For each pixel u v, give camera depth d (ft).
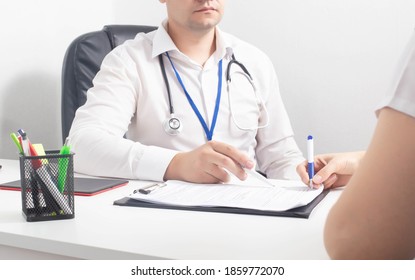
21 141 3.06
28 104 6.72
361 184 1.87
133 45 5.68
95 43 6.53
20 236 2.79
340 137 7.89
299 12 7.88
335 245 1.95
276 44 8.04
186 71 5.56
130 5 8.52
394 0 7.44
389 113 1.82
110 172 4.34
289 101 8.08
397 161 1.78
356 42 7.66
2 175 4.51
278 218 3.11
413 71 1.80
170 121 5.29
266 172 6.02
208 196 3.53
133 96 5.41
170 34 5.70
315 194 3.58
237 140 5.64
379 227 1.83
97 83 5.38
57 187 3.07
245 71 5.78
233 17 8.21
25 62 6.66
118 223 3.00
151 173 4.17
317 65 7.88
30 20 6.71
